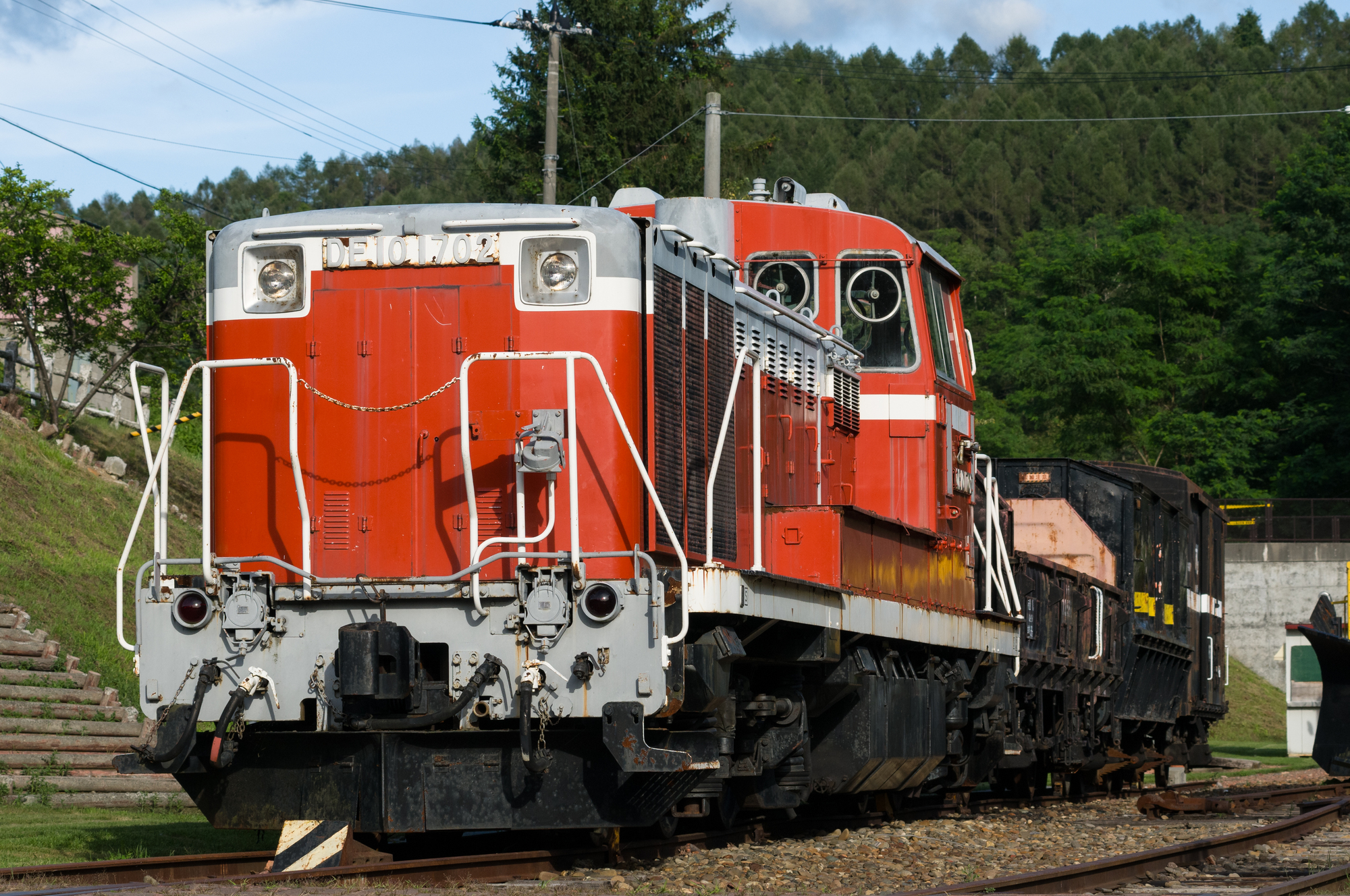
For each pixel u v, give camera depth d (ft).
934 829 45.03
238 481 32.09
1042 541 77.87
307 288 32.19
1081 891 31.45
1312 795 65.46
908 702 44.32
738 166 181.27
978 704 52.60
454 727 30.25
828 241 46.62
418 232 32.09
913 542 45.44
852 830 43.65
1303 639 122.72
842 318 46.80
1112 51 647.97
